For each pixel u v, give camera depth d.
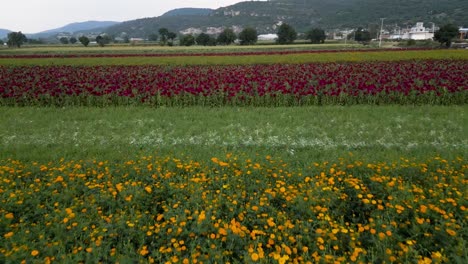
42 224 5.17
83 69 27.56
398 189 5.90
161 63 36.03
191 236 4.67
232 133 10.35
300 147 9.11
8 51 67.38
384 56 38.16
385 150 8.66
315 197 5.60
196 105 15.11
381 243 4.43
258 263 4.05
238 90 15.18
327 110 13.08
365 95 14.83
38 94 15.23
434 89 14.40
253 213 5.32
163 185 6.40
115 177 6.85
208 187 6.36
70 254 4.23
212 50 62.75
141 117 12.56
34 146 9.49
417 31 142.62
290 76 19.72
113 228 4.96
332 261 4.07
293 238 4.54
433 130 10.18
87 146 9.42
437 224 4.71
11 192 6.10
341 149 8.88
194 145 9.41
